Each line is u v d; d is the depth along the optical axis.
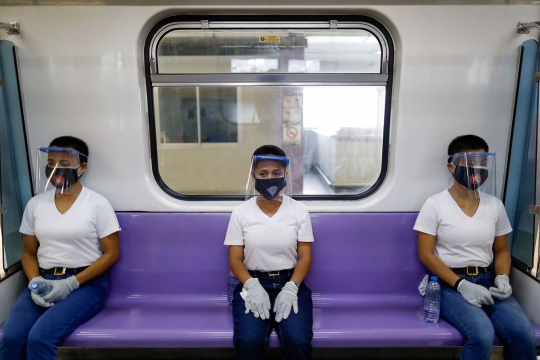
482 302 1.82
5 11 2.07
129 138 2.18
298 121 2.49
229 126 2.70
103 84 2.13
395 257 2.20
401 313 2.01
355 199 2.33
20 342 1.70
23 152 2.16
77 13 2.07
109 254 2.04
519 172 2.19
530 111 2.14
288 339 1.66
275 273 1.93
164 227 2.19
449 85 2.16
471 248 1.98
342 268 2.20
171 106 2.60
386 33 2.16
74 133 2.18
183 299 2.20
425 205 2.05
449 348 2.25
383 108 2.26
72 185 1.99
